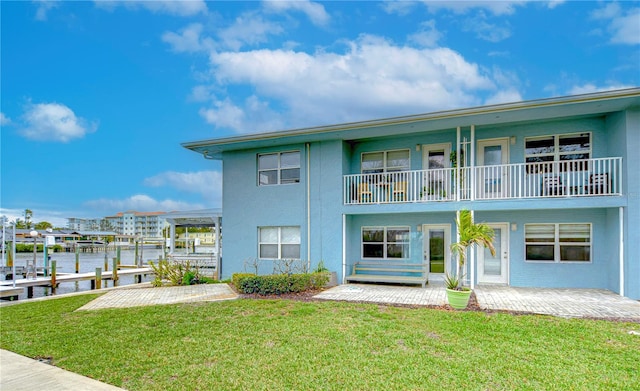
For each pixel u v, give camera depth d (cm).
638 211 970
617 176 1041
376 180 1367
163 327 733
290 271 1361
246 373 498
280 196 1416
